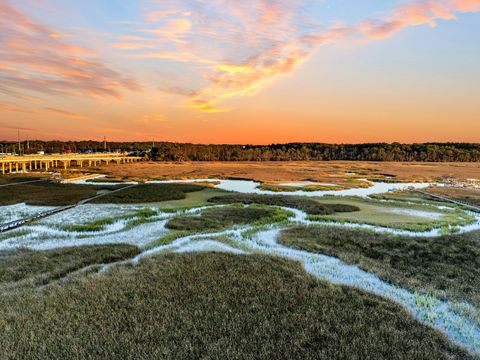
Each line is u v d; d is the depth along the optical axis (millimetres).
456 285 15227
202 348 9758
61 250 20562
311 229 26109
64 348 9734
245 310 12211
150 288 14141
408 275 16672
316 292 13945
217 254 19297
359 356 9430
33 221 29422
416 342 10156
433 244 21734
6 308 12250
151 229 27078
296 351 9633
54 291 13875
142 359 9203
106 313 11867
